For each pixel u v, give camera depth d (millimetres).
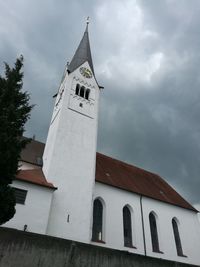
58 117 33312
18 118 17516
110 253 16984
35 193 24766
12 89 18109
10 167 16156
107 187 33875
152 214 37031
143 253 31359
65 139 31359
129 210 34656
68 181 28578
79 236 25953
